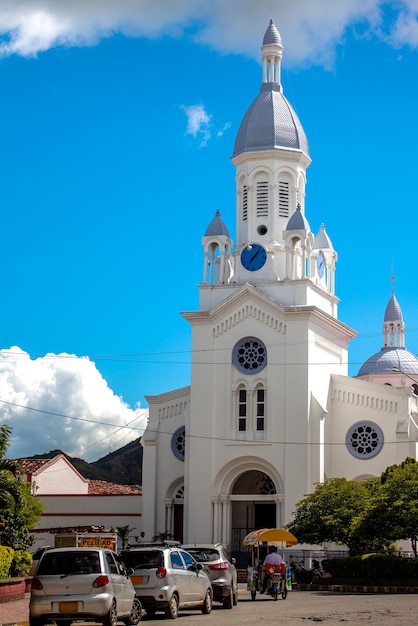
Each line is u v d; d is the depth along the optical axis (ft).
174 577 115.34
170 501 243.19
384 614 112.57
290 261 235.81
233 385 231.71
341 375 237.25
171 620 111.55
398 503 178.09
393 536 179.11
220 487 229.86
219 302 235.20
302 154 247.91
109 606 96.17
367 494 197.77
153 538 238.07
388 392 231.09
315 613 115.96
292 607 129.70
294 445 224.33
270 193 245.04
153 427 247.09
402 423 227.61
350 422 234.17
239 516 236.22
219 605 140.15
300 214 238.68
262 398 230.27
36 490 259.19
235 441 228.84
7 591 136.56
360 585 173.37
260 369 230.48
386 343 345.31
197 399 234.17
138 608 106.93
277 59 258.57
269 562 152.76
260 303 232.12
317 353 232.32
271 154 245.65
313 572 189.78
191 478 231.09
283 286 233.35
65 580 96.53
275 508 236.22
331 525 195.11
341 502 197.98
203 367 234.99
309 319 228.22
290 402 226.17
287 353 228.43
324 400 233.55
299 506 208.23
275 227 243.19
